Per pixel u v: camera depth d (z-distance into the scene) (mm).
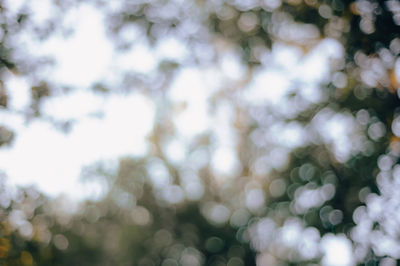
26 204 5156
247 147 10172
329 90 6781
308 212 7707
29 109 5273
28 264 4805
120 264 10695
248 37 7496
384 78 5566
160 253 11578
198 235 11578
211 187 11422
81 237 8938
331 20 5621
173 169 11000
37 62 5500
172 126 9891
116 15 6879
